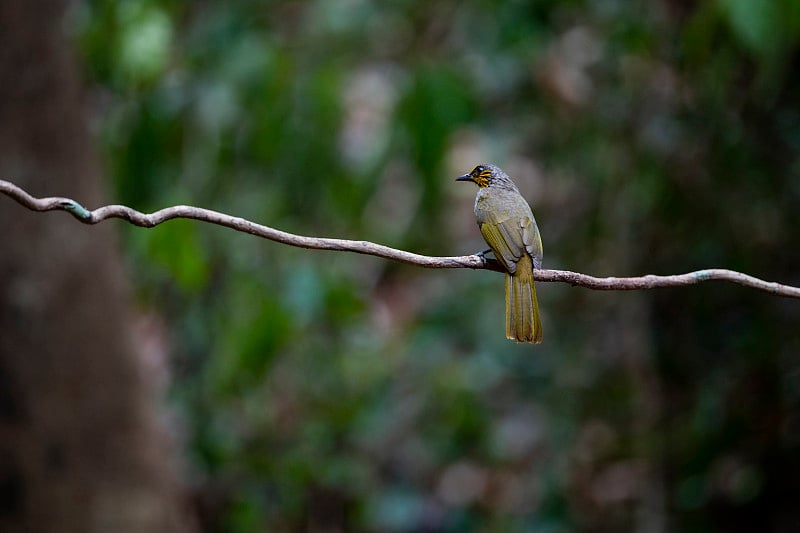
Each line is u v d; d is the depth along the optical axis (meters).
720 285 11.55
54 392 10.77
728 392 11.57
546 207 13.19
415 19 12.41
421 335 13.95
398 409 14.10
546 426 13.76
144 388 11.49
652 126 11.61
